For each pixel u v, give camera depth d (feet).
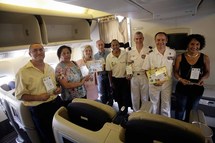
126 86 8.65
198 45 5.59
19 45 5.86
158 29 8.21
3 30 5.90
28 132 5.08
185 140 1.52
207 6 6.59
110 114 2.28
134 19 8.74
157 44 6.50
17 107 4.66
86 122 2.41
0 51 4.99
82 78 6.56
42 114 4.93
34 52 4.84
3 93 5.46
